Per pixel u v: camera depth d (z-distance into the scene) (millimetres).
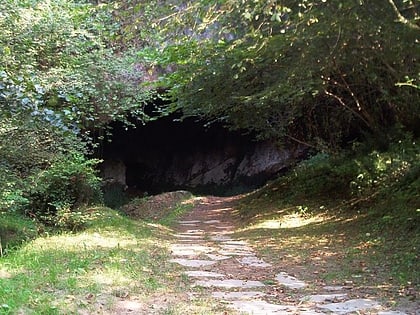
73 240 7961
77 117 6762
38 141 6633
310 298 4820
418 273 5605
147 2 6016
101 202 12305
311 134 13273
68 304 4070
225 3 5434
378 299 4746
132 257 6555
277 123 12414
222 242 8844
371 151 11055
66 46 8492
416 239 6957
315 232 8898
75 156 9805
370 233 7918
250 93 9055
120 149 23141
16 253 6715
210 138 23453
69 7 8969
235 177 22562
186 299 4609
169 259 6820
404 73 7836
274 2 5156
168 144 23875
